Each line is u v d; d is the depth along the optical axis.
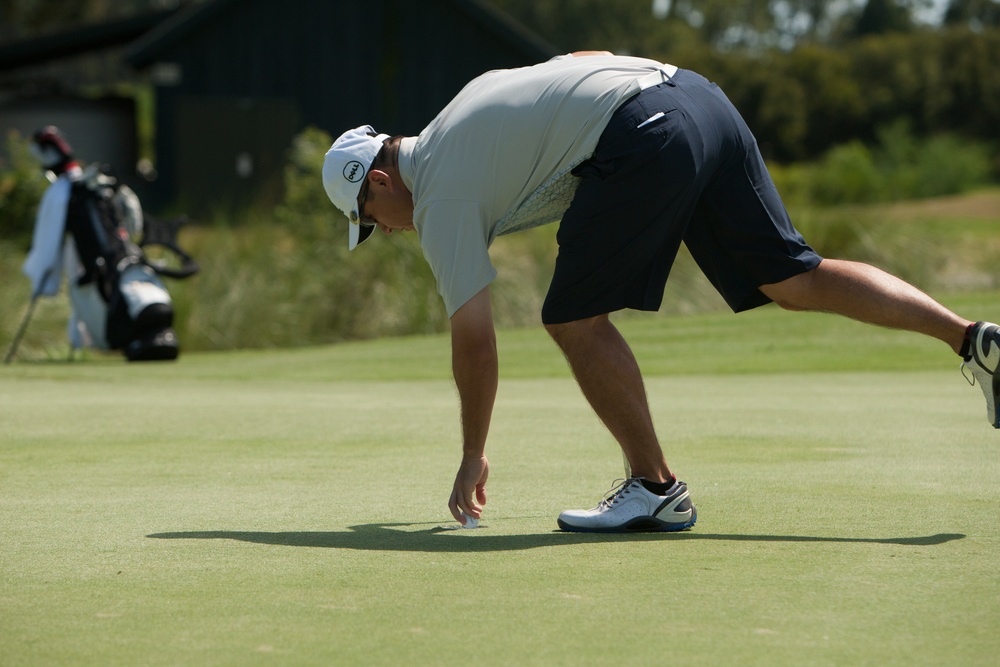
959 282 31.11
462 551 6.02
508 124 6.64
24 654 4.23
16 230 31.84
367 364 20.53
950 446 9.91
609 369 6.81
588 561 5.73
